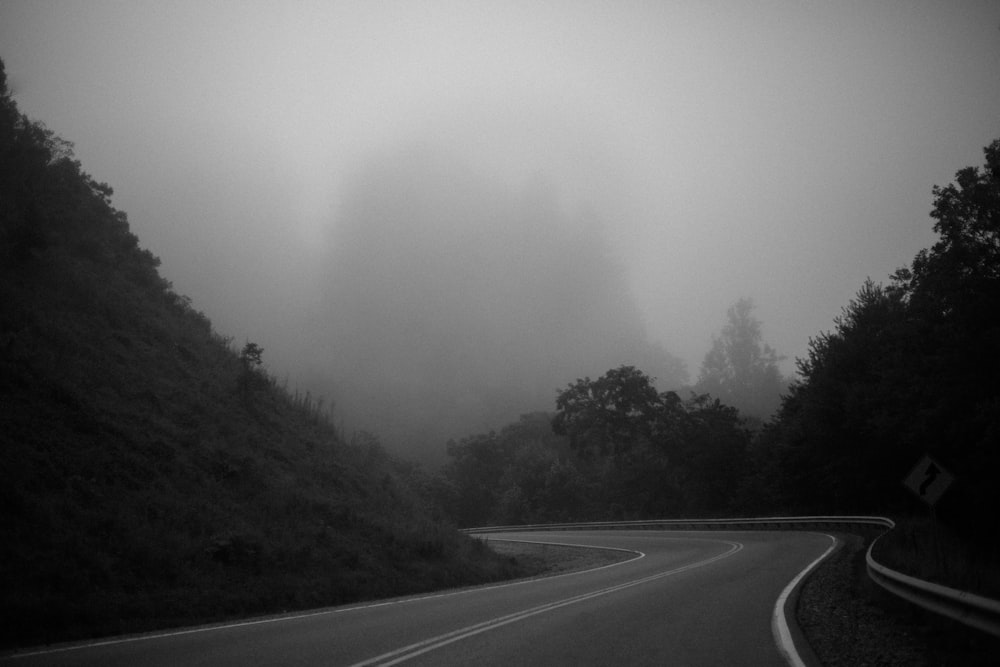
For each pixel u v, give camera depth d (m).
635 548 34.88
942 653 7.76
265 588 14.28
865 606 11.52
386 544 20.86
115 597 11.61
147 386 21.14
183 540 14.60
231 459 20.17
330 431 30.47
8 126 25.92
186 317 30.72
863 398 39.28
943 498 32.66
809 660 7.81
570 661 7.68
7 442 14.26
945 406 29.38
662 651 8.25
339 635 9.48
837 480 42.72
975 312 28.28
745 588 14.81
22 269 21.73
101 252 28.14
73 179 30.70
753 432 69.50
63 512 13.23
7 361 16.97
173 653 8.36
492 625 10.17
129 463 16.44
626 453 72.75
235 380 26.77
